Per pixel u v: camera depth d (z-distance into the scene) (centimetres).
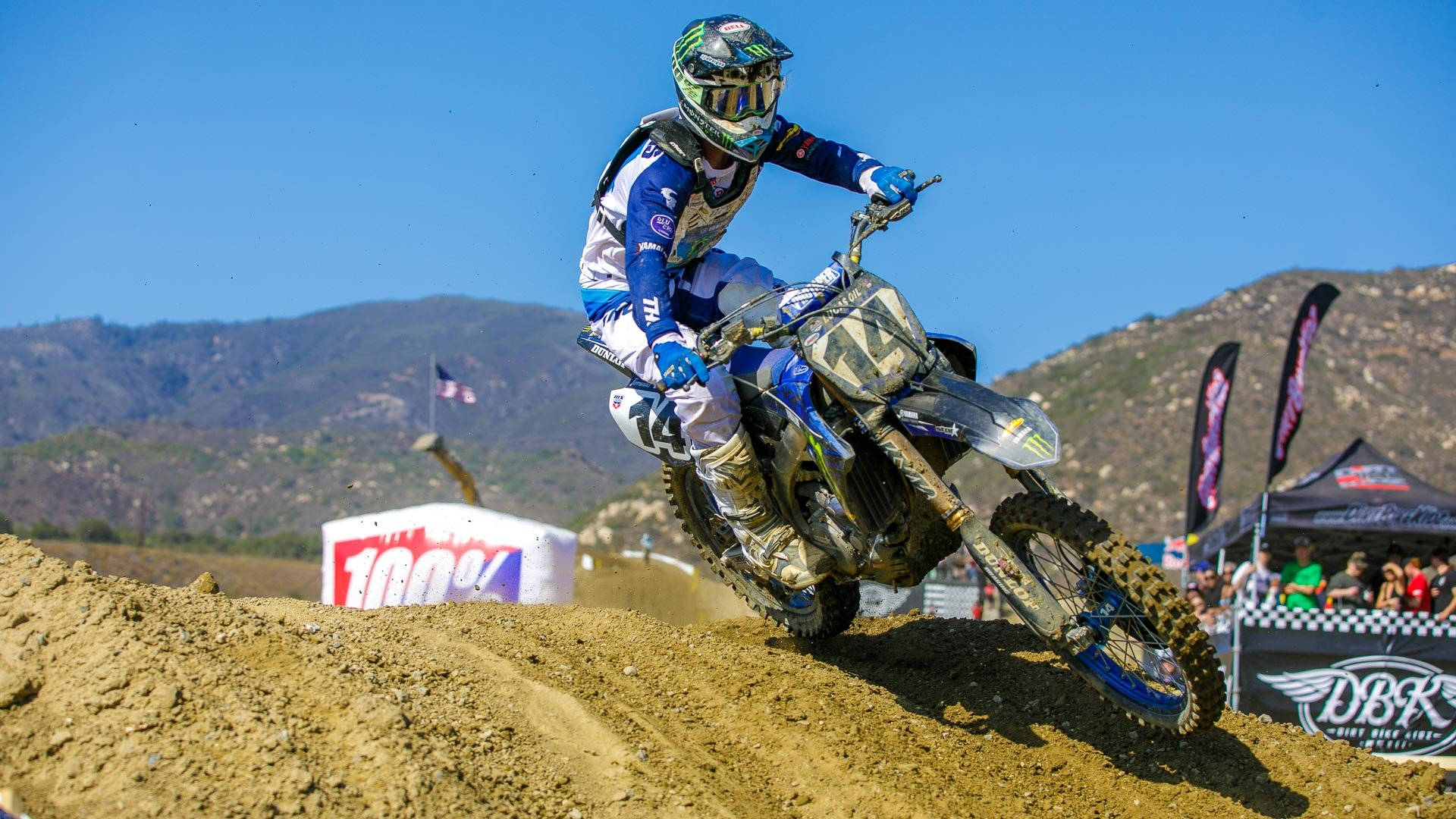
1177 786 489
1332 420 5319
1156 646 478
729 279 552
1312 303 1177
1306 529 1188
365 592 855
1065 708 550
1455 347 5938
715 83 485
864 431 472
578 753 423
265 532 6275
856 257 498
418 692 433
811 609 638
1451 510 1127
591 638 564
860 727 494
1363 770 523
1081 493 5031
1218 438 1305
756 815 412
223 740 371
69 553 3444
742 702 505
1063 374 6438
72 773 358
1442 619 884
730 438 508
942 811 436
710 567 671
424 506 891
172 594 459
